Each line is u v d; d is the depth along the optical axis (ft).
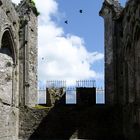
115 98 95.14
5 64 90.27
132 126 82.33
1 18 81.35
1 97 85.56
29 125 94.43
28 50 98.32
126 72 90.33
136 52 80.94
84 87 101.14
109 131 92.68
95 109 93.91
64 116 94.22
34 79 101.55
